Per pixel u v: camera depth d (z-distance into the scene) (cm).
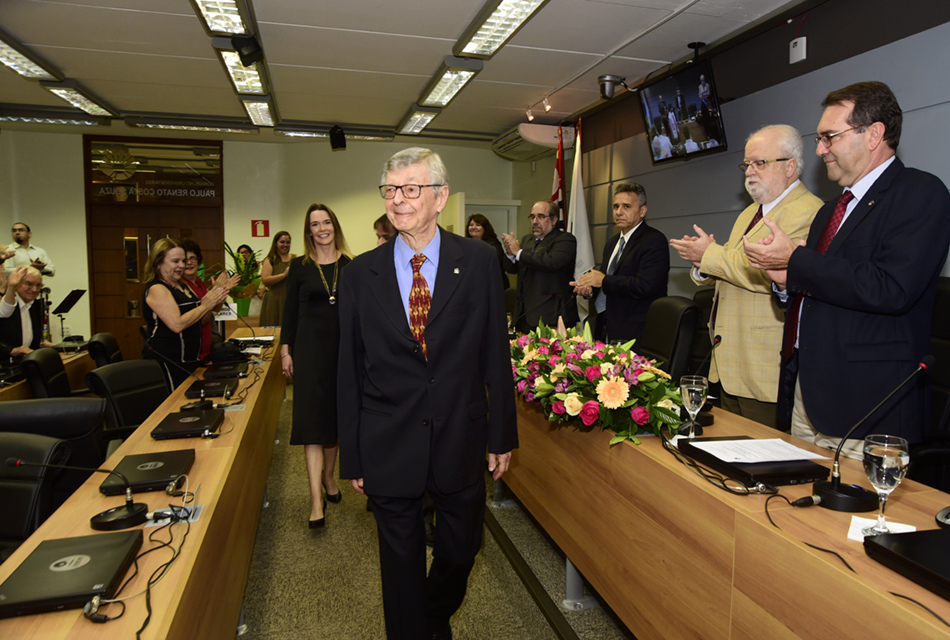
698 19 362
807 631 104
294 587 232
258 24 371
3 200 719
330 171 775
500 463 164
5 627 92
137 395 257
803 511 121
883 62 288
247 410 220
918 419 152
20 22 366
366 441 154
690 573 138
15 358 354
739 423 186
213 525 132
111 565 105
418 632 155
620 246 349
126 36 389
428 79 486
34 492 143
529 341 240
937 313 215
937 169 267
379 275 154
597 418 178
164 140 764
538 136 596
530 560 249
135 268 773
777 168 203
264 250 795
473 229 538
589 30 382
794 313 175
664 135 433
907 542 100
